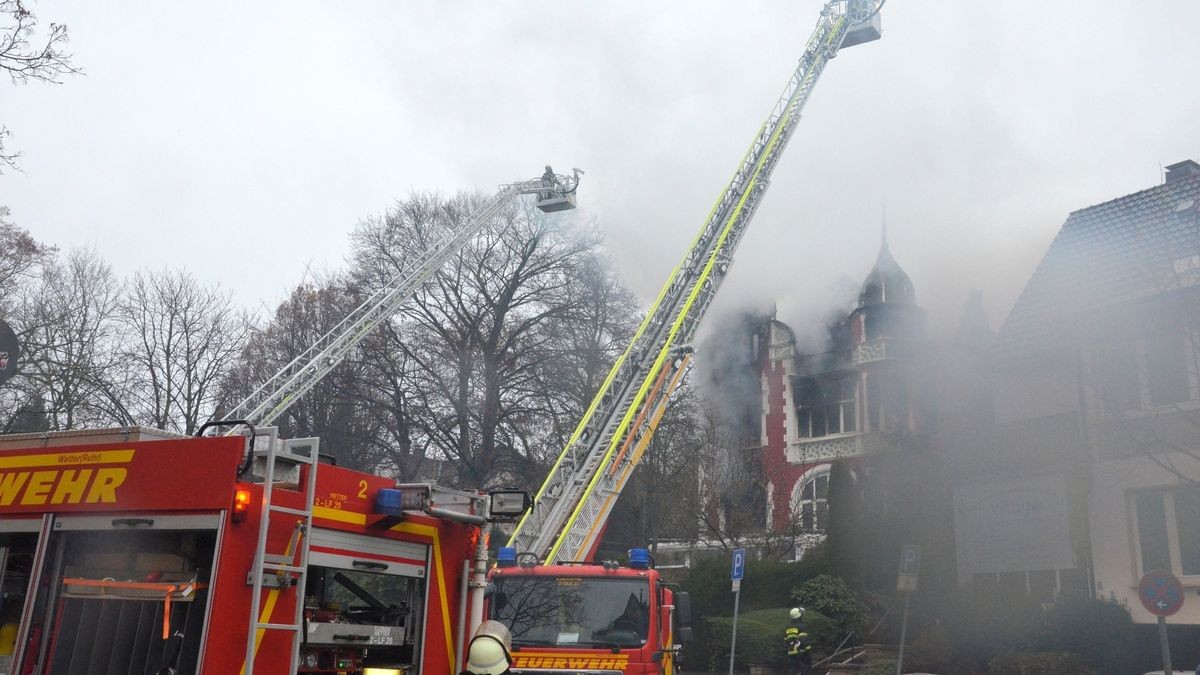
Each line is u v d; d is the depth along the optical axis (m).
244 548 5.31
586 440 20.41
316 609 5.93
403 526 6.38
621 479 19.58
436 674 6.48
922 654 19.80
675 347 22.53
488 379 33.97
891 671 19.80
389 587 6.39
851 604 23.00
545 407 33.44
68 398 28.77
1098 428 18.48
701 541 33.78
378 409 33.84
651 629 10.46
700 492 32.84
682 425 32.59
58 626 5.67
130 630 5.50
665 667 10.70
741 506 36.84
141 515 5.50
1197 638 16.56
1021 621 18.59
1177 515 17.22
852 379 39.50
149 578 5.53
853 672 20.69
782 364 42.31
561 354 34.12
